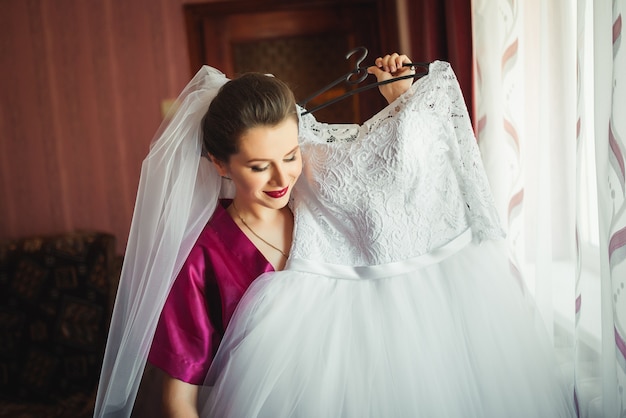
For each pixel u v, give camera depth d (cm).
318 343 106
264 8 271
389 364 105
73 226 283
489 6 142
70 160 279
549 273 128
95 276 234
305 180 115
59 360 233
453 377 107
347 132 117
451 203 117
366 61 277
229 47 277
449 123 113
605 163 96
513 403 108
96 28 272
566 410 115
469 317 113
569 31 120
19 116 275
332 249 114
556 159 124
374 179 109
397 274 113
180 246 110
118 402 108
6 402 232
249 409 101
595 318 114
